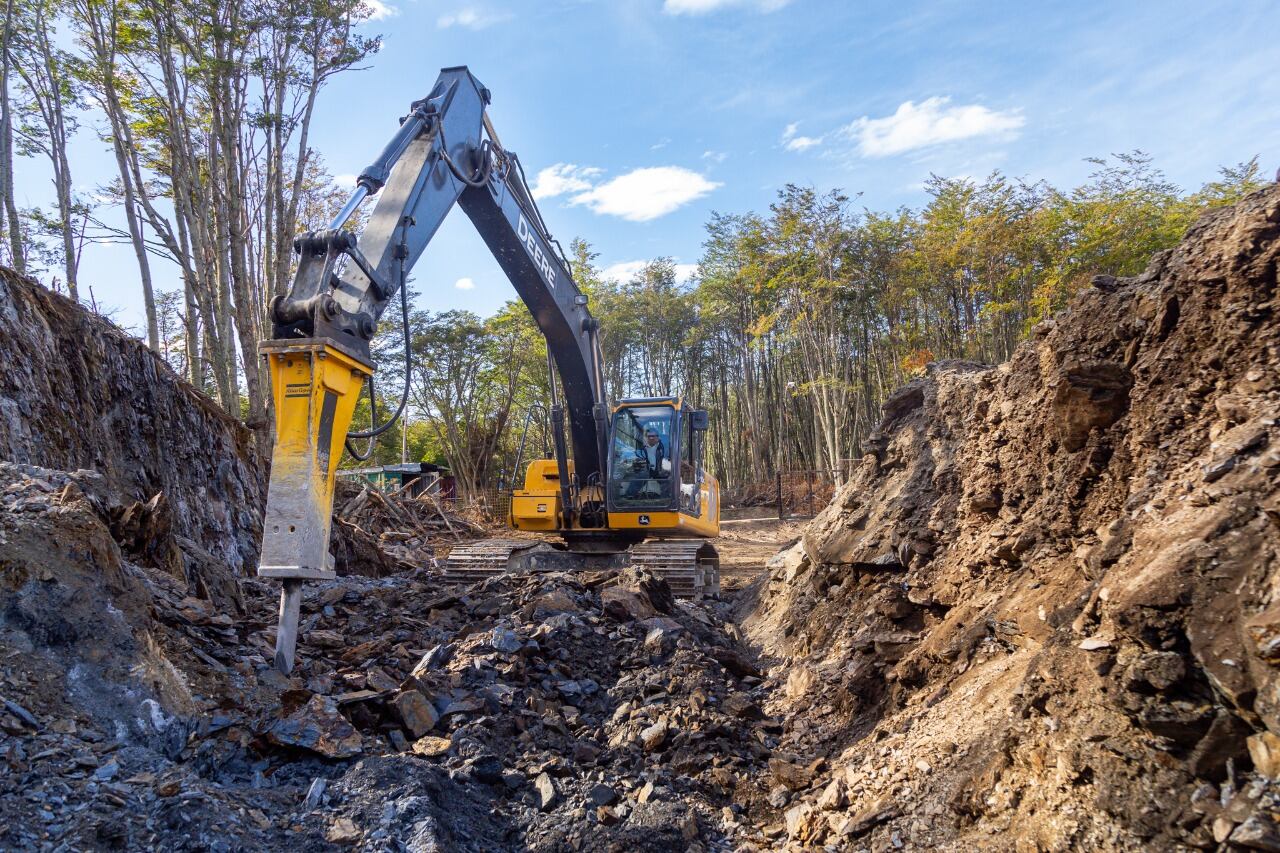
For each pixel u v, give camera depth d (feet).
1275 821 8.45
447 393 128.16
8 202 54.39
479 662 18.57
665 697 18.84
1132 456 14.53
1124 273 81.92
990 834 11.18
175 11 56.65
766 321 102.58
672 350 152.56
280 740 13.46
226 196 60.95
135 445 26.96
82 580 13.57
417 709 15.75
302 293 17.13
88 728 11.80
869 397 111.14
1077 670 11.28
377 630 21.21
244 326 57.11
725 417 145.89
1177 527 11.17
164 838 10.31
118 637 13.30
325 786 12.66
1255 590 9.62
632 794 15.06
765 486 117.91
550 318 31.60
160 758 11.85
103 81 58.95
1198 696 9.66
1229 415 12.37
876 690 17.76
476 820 13.24
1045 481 16.42
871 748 15.17
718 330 144.97
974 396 20.52
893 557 20.21
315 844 11.33
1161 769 9.67
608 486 35.19
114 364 26.86
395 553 53.67
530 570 35.55
